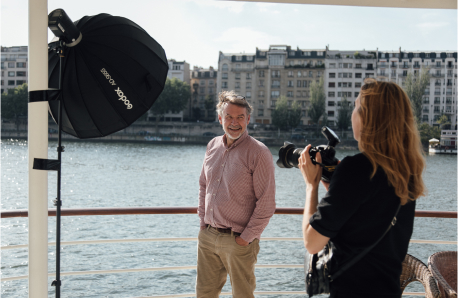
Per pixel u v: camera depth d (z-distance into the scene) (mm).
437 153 67500
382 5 2104
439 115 88062
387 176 1261
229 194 2301
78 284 12156
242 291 2318
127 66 2010
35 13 1772
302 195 31641
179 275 13000
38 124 1798
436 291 1579
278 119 82750
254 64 92312
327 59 90688
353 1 2066
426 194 1352
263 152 2246
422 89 76312
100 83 2006
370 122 1298
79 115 2111
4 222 19109
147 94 2057
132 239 2699
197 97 101688
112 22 2057
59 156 1912
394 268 1331
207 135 85562
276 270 12844
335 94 90688
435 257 1882
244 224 2314
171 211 2637
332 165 1410
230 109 2268
